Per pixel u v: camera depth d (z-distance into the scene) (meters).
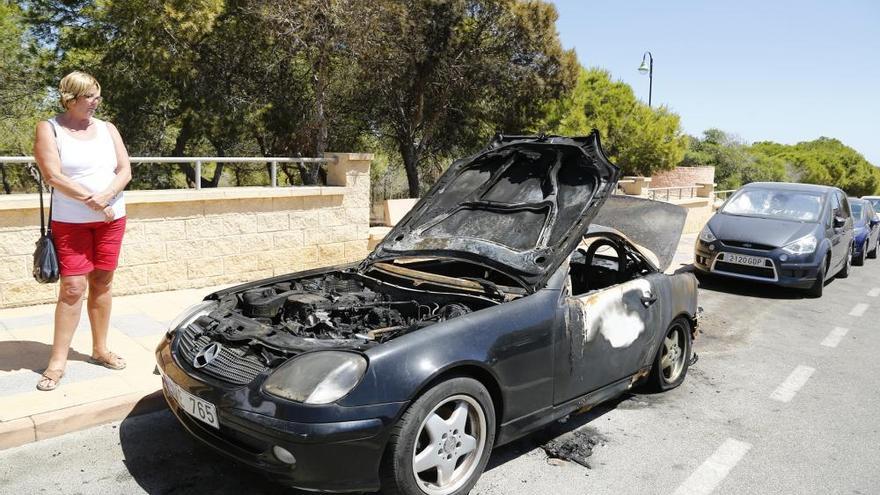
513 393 3.47
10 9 16.38
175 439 3.88
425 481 3.26
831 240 9.73
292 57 15.51
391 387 2.92
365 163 8.91
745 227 9.64
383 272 4.46
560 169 4.49
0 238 5.96
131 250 6.84
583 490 3.49
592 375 4.05
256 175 20.80
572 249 3.92
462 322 3.33
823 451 4.14
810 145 105.31
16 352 4.84
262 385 2.98
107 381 4.38
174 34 14.52
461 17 18.20
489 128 21.55
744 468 3.86
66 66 16.23
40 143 3.95
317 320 3.63
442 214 4.58
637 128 28.66
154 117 16.58
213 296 4.19
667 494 3.50
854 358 6.36
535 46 19.66
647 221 5.37
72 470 3.47
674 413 4.67
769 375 5.70
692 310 5.18
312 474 2.85
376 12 14.72
